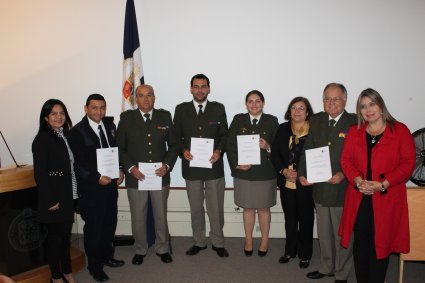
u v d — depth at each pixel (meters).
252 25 3.48
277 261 2.99
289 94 3.53
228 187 3.67
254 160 2.83
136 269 2.87
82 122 2.62
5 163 3.89
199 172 2.97
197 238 3.17
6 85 3.80
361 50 3.43
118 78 3.68
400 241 2.05
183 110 3.03
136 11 3.56
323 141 2.44
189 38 3.55
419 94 3.45
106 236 2.82
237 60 3.53
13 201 2.47
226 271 2.80
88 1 3.62
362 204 2.10
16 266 2.52
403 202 2.05
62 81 3.75
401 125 2.05
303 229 2.80
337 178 2.36
